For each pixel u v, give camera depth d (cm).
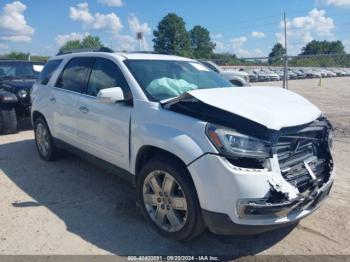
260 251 331
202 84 434
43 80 587
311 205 320
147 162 354
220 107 308
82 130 464
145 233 360
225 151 287
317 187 316
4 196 450
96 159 452
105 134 418
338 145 693
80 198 443
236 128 294
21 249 329
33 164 578
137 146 364
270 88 404
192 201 312
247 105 318
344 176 520
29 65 994
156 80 404
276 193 284
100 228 369
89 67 476
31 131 855
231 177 284
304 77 4588
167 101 358
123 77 407
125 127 382
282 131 299
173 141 318
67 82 518
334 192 462
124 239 348
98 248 333
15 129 816
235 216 288
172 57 478
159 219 352
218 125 299
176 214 335
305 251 331
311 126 326
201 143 300
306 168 318
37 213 402
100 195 453
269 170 290
